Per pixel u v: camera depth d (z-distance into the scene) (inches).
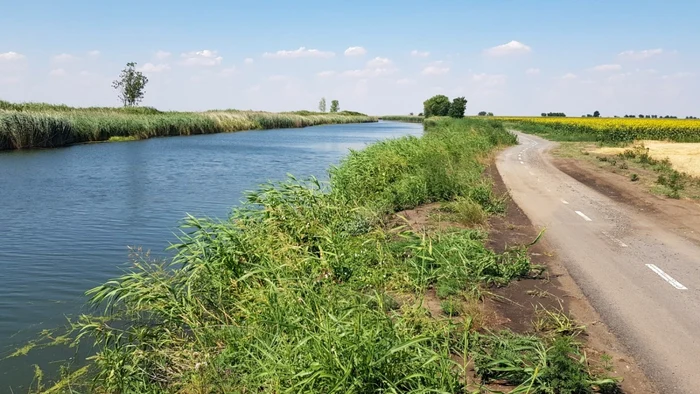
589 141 1594.5
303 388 157.1
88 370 210.8
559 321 222.1
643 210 478.3
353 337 168.6
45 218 500.4
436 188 519.5
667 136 1555.1
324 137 2006.6
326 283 252.1
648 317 230.5
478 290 254.7
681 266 305.7
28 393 195.3
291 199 400.5
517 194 559.2
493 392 165.5
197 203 598.2
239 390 178.7
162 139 1702.8
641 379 178.9
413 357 169.0
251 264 270.8
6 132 1176.2
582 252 333.7
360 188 540.7
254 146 1489.9
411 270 277.9
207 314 242.2
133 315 260.4
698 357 194.7
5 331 246.5
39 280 318.7
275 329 203.9
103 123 1556.3
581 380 166.1
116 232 449.7
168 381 198.4
